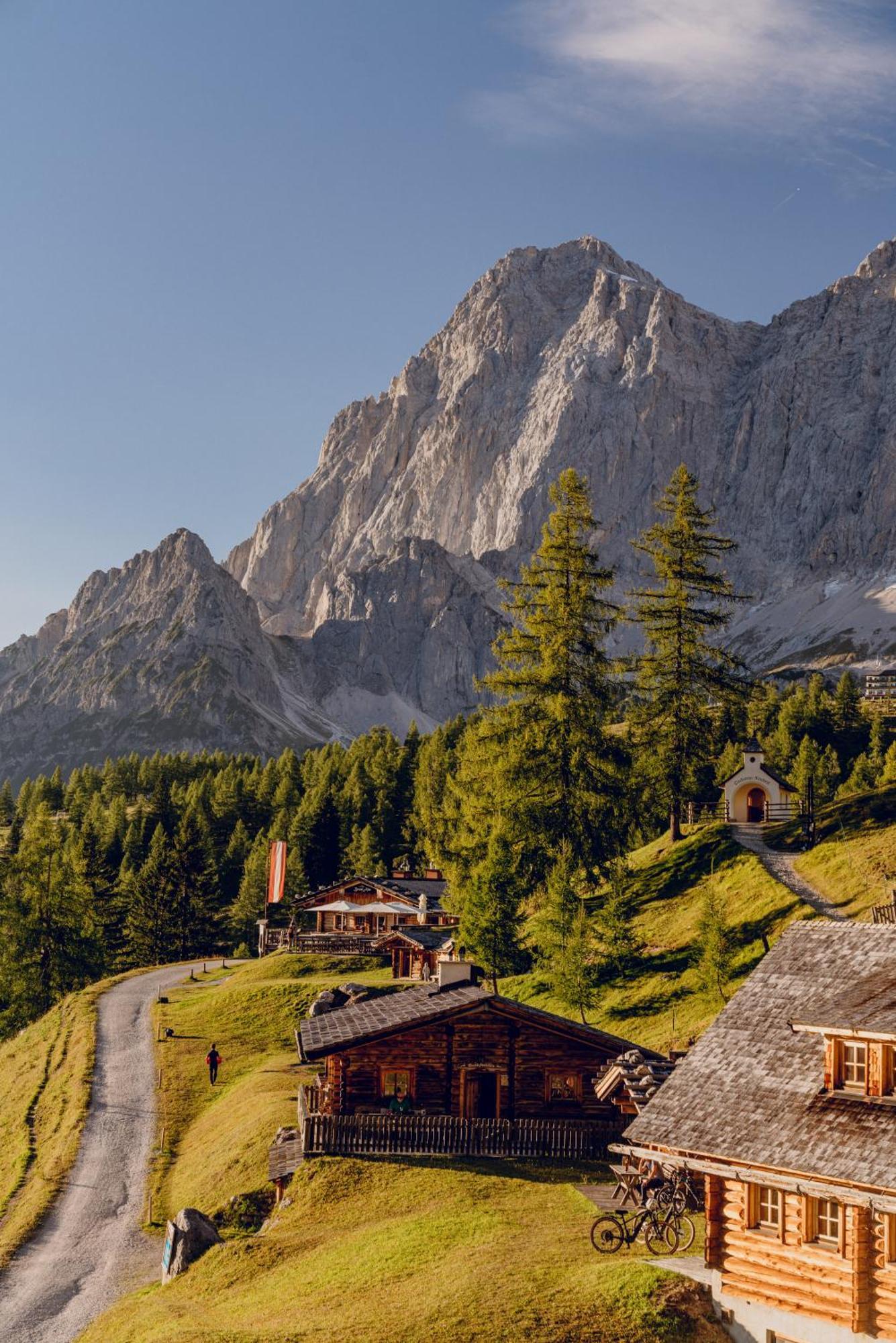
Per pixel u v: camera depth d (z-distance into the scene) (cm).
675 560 8762
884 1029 2572
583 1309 2722
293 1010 7731
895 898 5934
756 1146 2672
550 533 8088
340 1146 4303
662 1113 2933
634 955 6825
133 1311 3475
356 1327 2806
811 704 17038
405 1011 4794
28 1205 4784
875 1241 2508
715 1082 2944
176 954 13550
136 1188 4916
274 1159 4456
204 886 13875
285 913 14238
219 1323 3116
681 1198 3206
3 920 10525
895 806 7606
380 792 16712
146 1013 8444
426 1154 4300
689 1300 2756
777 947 3275
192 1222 3912
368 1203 3906
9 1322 3606
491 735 7781
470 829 8106
